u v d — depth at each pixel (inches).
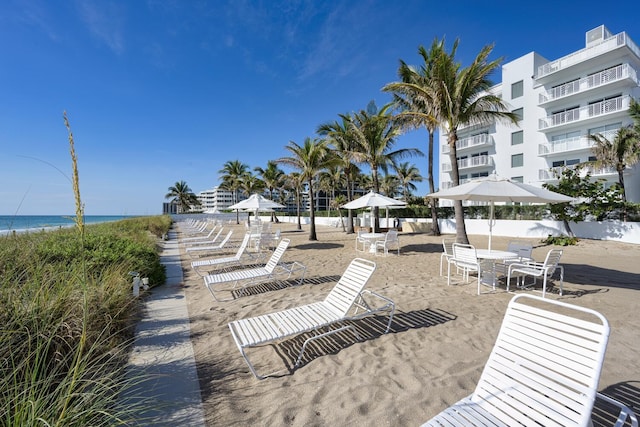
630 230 495.2
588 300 198.4
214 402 98.5
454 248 244.1
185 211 2404.0
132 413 90.8
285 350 135.0
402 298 206.1
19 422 69.6
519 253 261.3
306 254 431.5
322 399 99.8
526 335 83.2
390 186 1828.2
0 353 92.7
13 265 165.5
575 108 877.8
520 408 72.9
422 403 96.3
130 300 178.2
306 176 637.9
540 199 220.7
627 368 114.3
